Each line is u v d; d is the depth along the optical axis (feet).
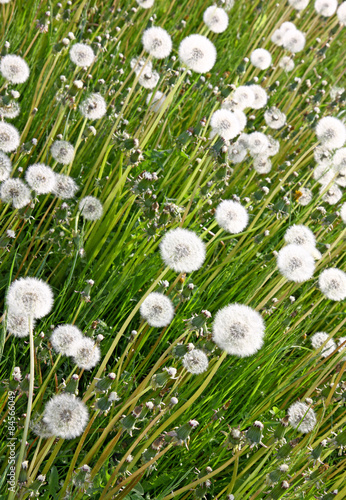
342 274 3.17
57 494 2.61
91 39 4.16
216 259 3.67
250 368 3.18
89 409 2.86
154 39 3.54
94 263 3.54
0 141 2.86
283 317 3.45
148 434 2.90
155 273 3.41
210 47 3.45
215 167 3.46
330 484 3.10
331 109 4.57
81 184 3.63
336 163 3.76
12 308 2.37
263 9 5.62
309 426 2.77
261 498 2.82
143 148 3.66
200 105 4.22
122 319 3.32
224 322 2.45
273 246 3.84
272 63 5.57
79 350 2.54
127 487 2.57
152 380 2.52
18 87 3.86
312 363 3.29
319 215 3.77
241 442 2.58
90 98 3.30
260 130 4.78
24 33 4.07
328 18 6.10
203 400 3.03
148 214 3.16
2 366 2.93
